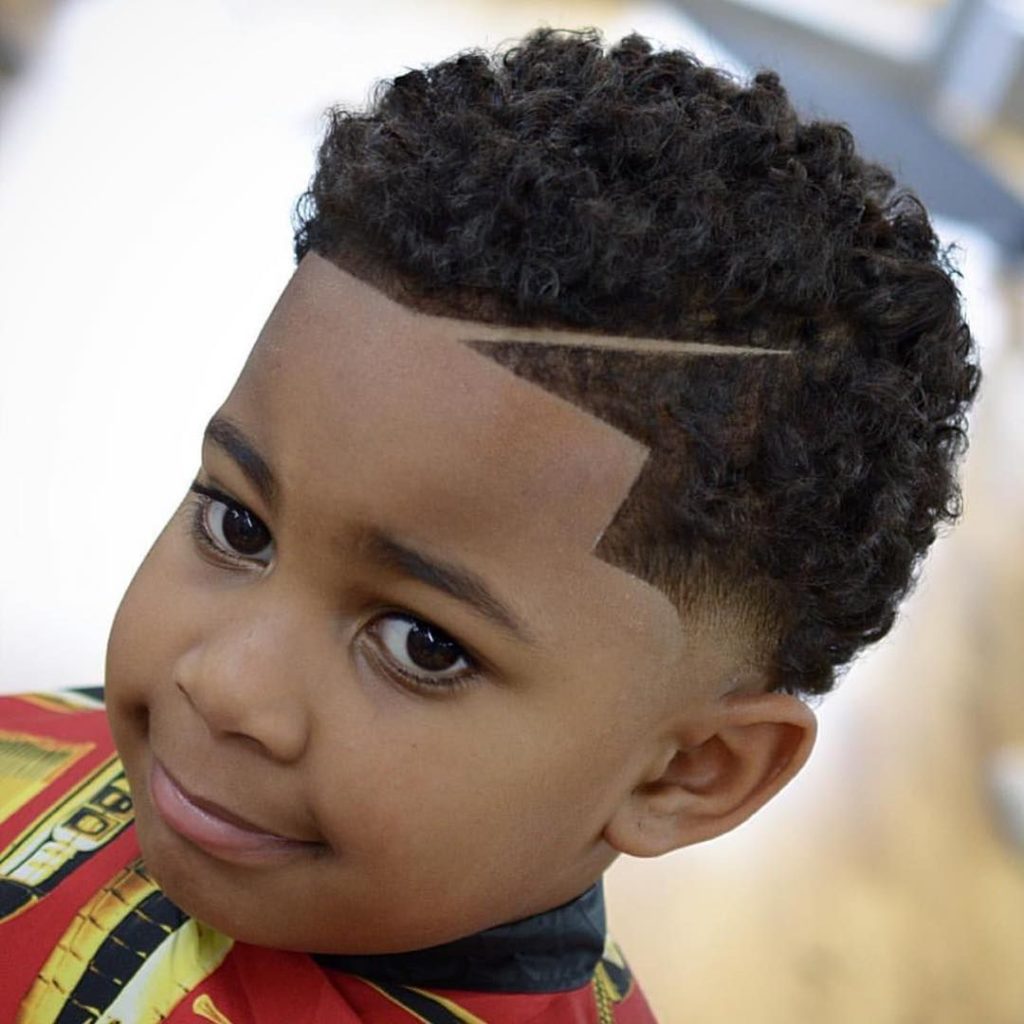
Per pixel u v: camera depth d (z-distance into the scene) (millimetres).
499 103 559
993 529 2533
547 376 519
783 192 553
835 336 566
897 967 1566
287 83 2844
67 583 1613
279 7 3205
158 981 639
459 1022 661
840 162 604
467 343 517
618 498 531
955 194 3416
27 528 1660
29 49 2629
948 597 2299
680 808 641
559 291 513
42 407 1830
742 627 583
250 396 552
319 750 545
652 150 538
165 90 2660
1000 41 3904
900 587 630
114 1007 632
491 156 527
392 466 513
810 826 1747
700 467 540
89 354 1944
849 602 601
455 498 515
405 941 616
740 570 565
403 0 3479
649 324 527
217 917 605
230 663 538
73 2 2865
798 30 4004
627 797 620
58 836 708
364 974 665
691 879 1617
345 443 517
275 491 537
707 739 618
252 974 651
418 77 599
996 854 1778
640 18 3855
